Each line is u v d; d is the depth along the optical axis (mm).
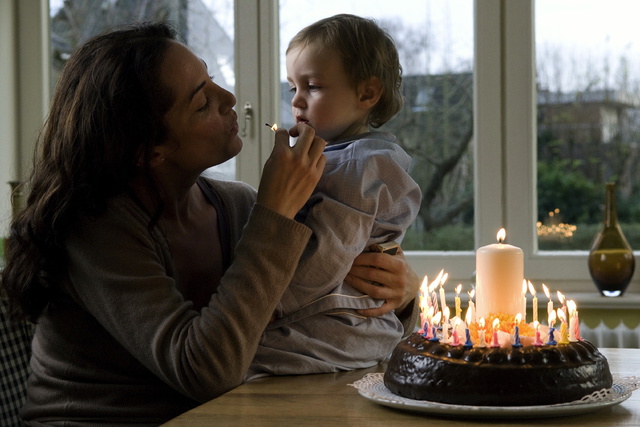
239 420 860
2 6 2404
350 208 1182
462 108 2301
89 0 2463
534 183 2271
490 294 980
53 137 1165
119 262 1073
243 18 2350
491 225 2268
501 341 896
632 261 2113
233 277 1054
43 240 1109
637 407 907
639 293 2225
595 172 2266
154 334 1040
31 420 1204
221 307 1037
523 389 849
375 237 1271
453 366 870
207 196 1322
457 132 2305
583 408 841
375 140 1281
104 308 1075
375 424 839
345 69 1348
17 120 2471
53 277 1139
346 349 1179
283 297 1159
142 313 1052
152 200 1167
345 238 1174
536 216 2287
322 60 1345
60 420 1153
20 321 1266
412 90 2328
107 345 1154
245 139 2352
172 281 1092
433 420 856
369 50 1362
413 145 2334
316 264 1155
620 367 1147
